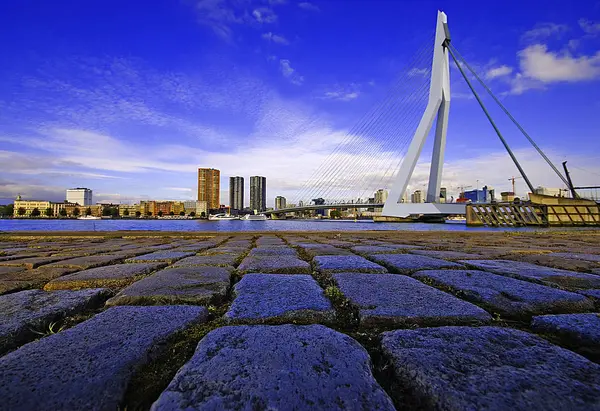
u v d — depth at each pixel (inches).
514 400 28.8
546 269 94.9
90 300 62.2
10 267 104.4
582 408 27.8
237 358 35.9
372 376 32.8
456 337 42.9
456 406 28.2
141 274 88.8
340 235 329.1
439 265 103.3
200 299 62.2
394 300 60.1
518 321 52.2
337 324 50.6
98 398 29.7
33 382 31.3
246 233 338.3
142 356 37.2
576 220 1253.7
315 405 28.1
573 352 38.4
